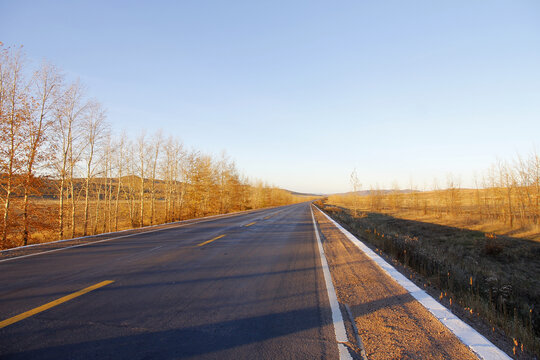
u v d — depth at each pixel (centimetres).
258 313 350
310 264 648
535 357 262
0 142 1375
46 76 1572
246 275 537
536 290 722
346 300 403
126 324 311
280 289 452
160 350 256
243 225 1627
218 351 256
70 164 1834
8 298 391
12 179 1402
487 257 1237
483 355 253
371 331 303
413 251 816
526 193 1969
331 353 256
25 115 1447
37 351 250
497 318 370
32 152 1456
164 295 413
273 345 269
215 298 403
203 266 603
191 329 302
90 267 579
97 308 357
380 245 960
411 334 296
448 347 268
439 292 471
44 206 1588
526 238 1510
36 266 586
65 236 1973
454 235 1786
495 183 2345
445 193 3091
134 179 2780
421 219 2728
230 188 4775
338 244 973
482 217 2544
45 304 368
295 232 1324
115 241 953
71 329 296
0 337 275
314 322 326
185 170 3341
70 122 1817
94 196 2327
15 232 1430
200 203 3694
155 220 3144
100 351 252
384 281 507
